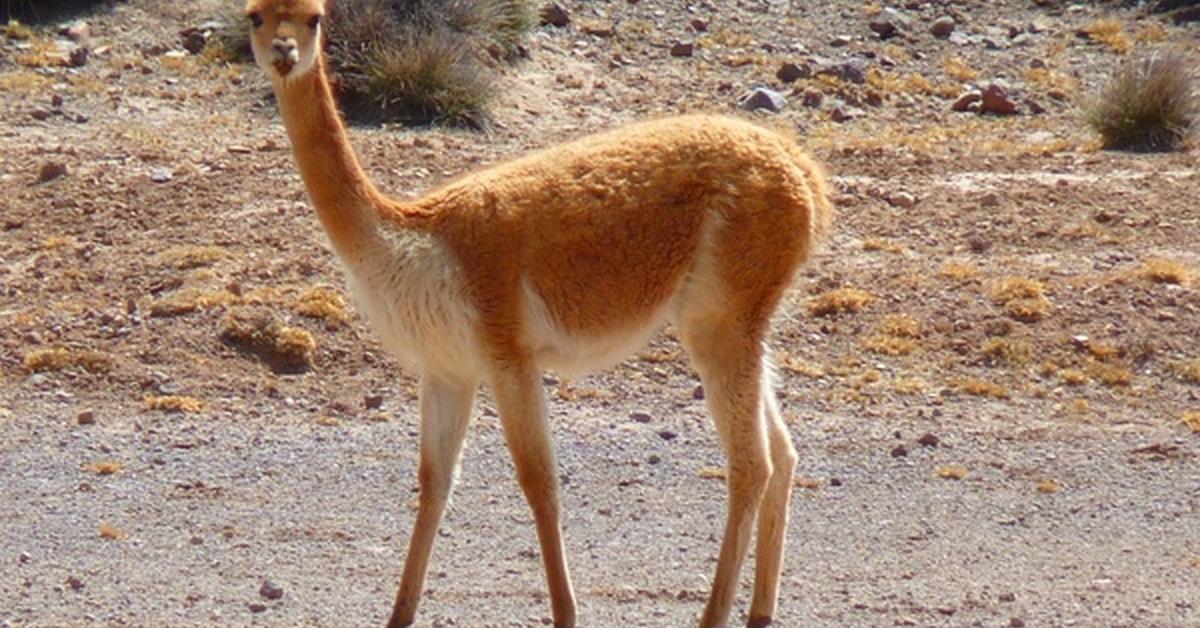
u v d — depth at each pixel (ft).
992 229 178.09
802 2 261.65
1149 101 208.64
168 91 215.72
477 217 89.71
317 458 127.85
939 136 213.87
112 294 158.20
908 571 107.76
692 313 93.50
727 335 93.04
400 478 124.26
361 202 89.92
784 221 92.68
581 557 109.40
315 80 89.56
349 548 110.93
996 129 219.20
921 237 176.76
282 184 183.83
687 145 93.25
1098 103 213.66
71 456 126.93
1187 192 188.75
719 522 116.47
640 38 244.83
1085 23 258.37
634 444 131.44
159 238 170.40
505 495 120.78
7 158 189.06
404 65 210.59
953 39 251.80
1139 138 208.33
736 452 92.89
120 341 147.64
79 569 106.22
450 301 88.79
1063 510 119.55
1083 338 152.46
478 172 95.66
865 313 158.10
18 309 154.81
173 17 236.84
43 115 204.95
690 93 227.61
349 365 146.82
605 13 251.80
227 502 118.83
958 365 149.89
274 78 89.56
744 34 249.14
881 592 103.71
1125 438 134.31
